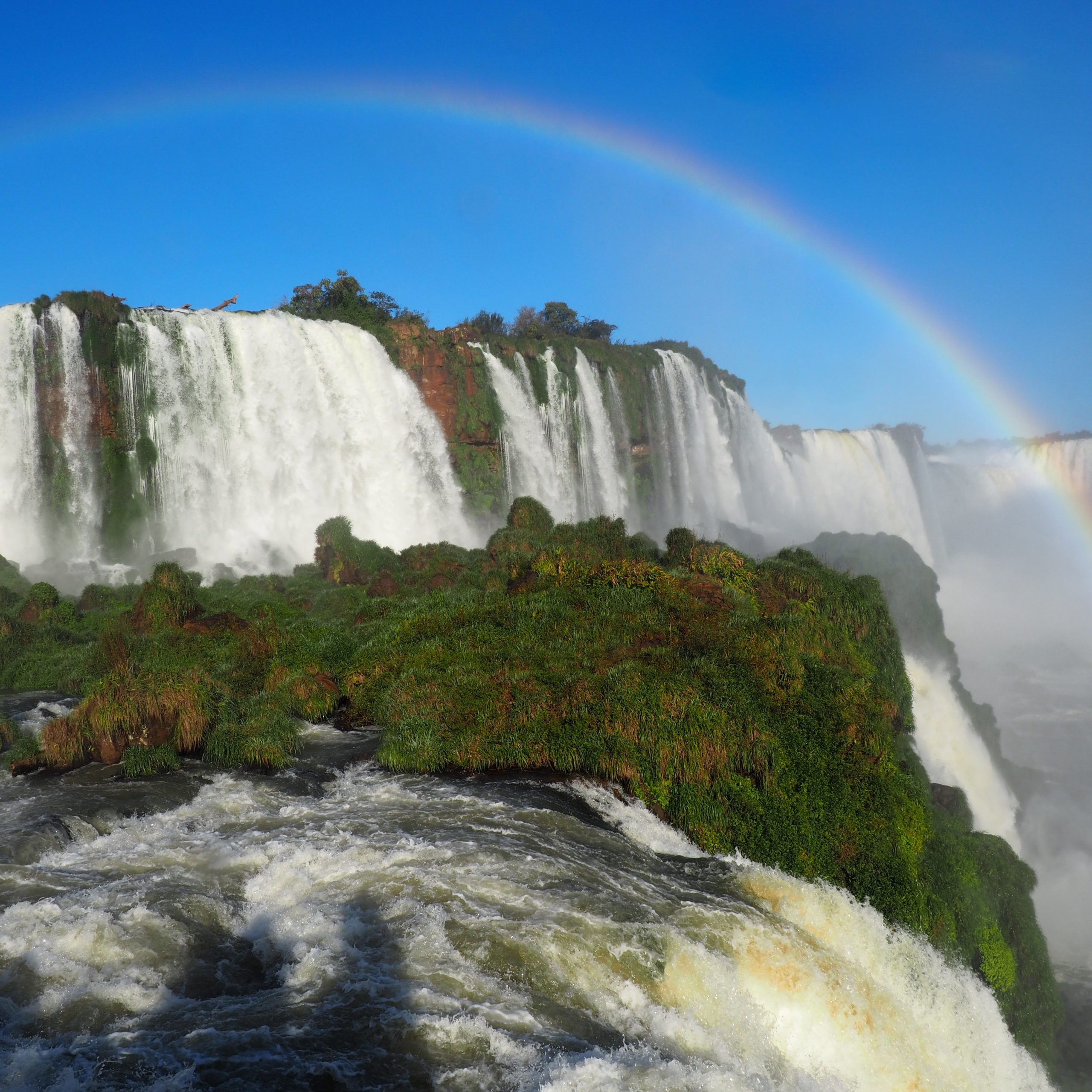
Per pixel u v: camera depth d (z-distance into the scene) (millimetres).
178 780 16078
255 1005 9227
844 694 18906
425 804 14875
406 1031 8844
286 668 21344
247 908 11258
